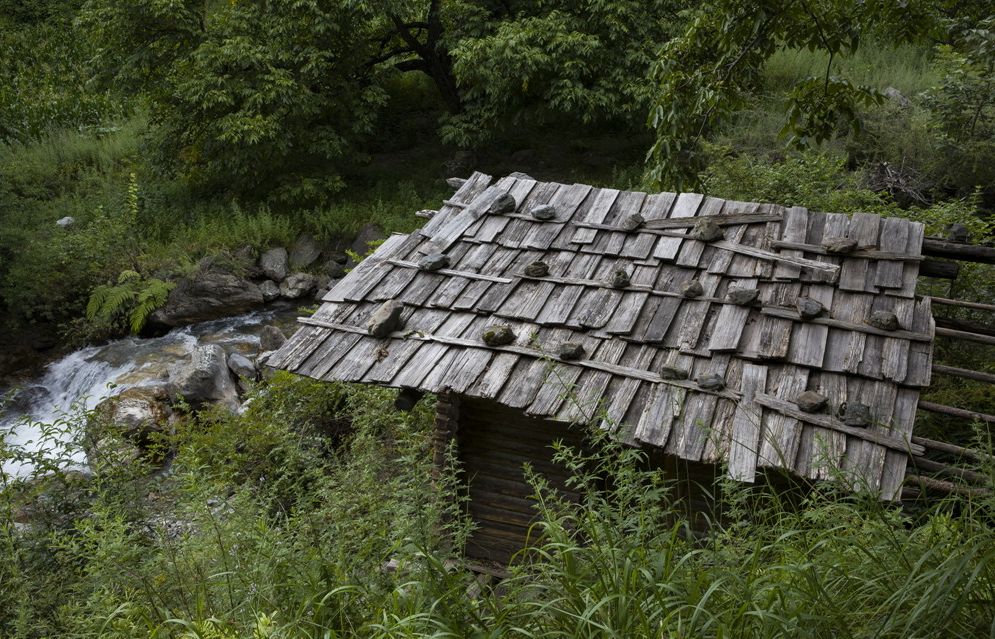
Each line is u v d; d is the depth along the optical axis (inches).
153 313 591.8
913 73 664.4
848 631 109.6
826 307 226.7
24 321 595.8
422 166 712.4
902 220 248.7
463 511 252.1
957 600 102.2
